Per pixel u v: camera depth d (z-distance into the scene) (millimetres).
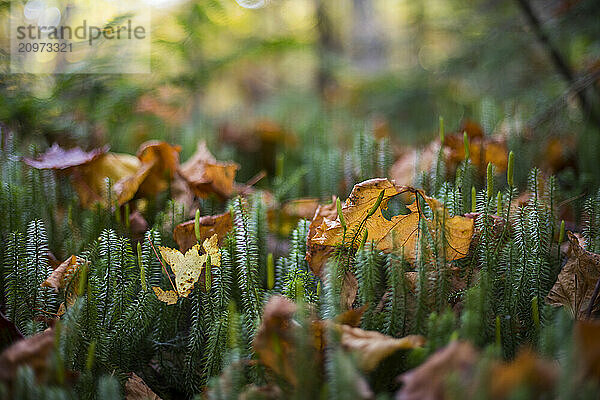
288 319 677
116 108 1201
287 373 668
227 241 792
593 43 1318
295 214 951
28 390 646
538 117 1127
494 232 788
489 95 1434
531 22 1297
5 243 801
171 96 1421
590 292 755
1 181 884
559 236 803
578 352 612
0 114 1069
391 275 728
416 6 1785
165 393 774
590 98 1179
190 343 760
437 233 753
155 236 807
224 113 1740
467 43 1576
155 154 942
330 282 727
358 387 632
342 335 681
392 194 780
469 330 671
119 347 756
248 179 1208
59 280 768
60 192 941
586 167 1041
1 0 1127
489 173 775
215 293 767
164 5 1354
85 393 688
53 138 1117
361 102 1984
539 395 610
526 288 763
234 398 664
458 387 605
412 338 677
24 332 754
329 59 2113
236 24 1603
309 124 1512
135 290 793
